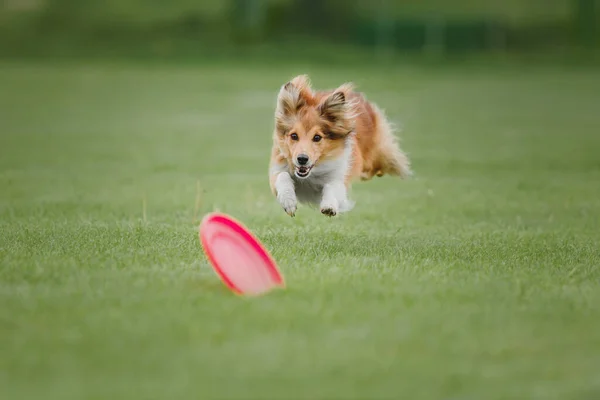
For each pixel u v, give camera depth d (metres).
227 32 67.19
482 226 13.23
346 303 8.21
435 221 13.60
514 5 73.38
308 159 10.97
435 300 8.40
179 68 55.69
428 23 64.75
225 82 47.06
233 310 7.93
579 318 7.91
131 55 62.06
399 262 10.12
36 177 18.08
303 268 9.70
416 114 33.69
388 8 71.88
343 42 66.12
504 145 24.97
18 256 10.07
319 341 7.18
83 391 6.15
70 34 66.75
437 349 7.04
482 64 59.16
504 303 8.38
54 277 9.07
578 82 49.19
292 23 68.50
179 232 11.90
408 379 6.41
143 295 8.45
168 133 27.34
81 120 30.95
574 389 6.28
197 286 8.89
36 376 6.42
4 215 13.43
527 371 6.61
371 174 13.29
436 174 19.34
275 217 13.62
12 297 8.34
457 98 40.22
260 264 8.98
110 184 17.25
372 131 12.98
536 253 10.87
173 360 6.73
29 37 65.88
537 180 18.47
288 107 11.31
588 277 9.65
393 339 7.24
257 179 18.19
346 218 13.70
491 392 6.21
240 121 31.23
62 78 48.25
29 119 30.94
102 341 7.12
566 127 30.00
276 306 8.08
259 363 6.69
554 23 69.44
